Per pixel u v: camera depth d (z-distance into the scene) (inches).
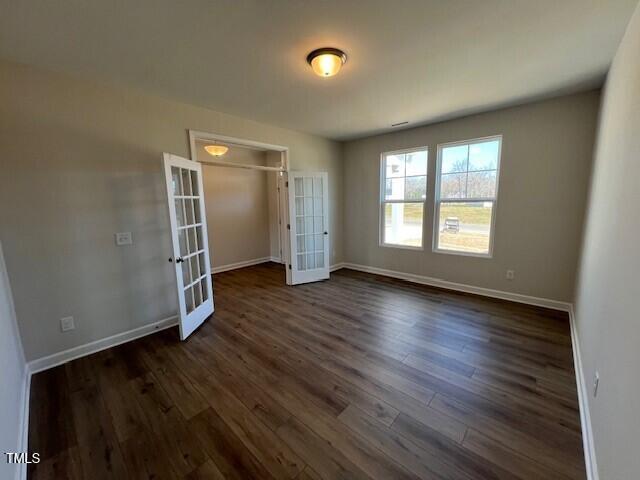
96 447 62.1
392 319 124.9
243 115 139.0
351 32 71.9
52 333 93.1
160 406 74.4
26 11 61.2
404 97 117.2
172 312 121.9
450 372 86.7
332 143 198.8
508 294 144.0
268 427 67.1
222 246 218.8
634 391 38.3
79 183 95.9
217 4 60.5
